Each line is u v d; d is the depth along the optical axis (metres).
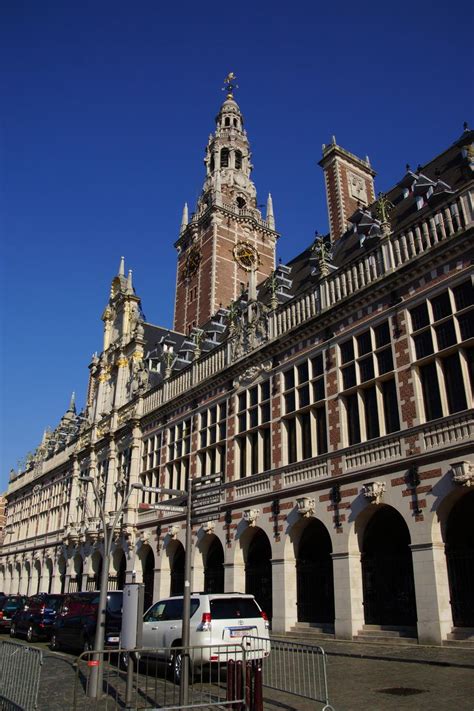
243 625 13.72
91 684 11.66
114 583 35.41
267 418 24.98
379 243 21.00
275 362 25.06
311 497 20.84
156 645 14.59
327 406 21.39
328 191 36.53
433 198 21.84
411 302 19.00
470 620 15.41
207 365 30.80
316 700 9.80
